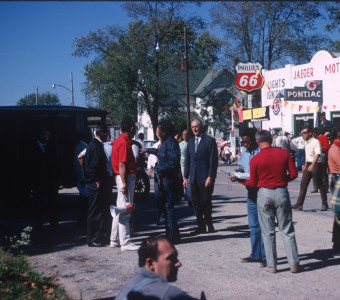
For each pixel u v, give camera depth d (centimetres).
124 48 4100
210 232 851
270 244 591
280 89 3020
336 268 611
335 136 752
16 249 743
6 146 1184
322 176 1079
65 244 787
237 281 560
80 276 593
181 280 568
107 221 809
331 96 2619
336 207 463
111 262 664
